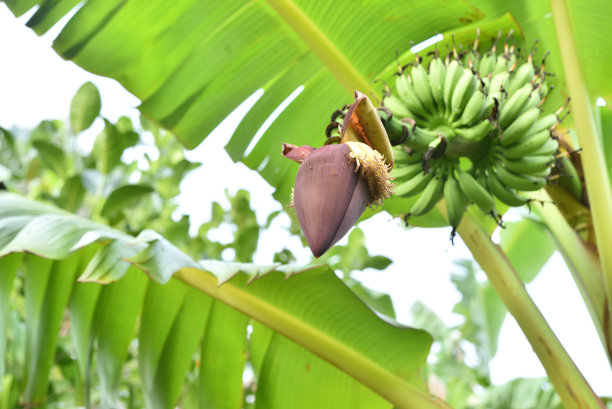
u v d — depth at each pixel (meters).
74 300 2.97
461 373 6.75
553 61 3.21
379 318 2.85
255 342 3.02
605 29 2.98
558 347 2.80
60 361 4.29
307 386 2.97
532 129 2.60
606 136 3.59
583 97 2.91
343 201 2.13
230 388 2.92
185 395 3.89
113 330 2.95
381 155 2.21
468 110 2.55
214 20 3.21
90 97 4.22
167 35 3.21
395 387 2.90
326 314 2.90
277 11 3.16
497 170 2.66
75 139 4.73
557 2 2.96
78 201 3.97
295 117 3.38
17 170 4.64
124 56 3.21
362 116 2.22
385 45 3.14
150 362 2.92
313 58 3.32
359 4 3.06
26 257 2.96
